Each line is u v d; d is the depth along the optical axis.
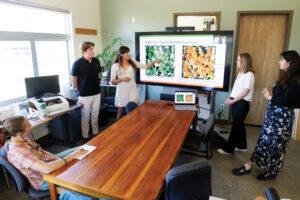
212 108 4.02
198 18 4.19
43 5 3.31
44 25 3.57
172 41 3.79
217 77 3.65
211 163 2.98
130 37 4.72
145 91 4.70
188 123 2.47
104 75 4.54
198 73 3.76
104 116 4.21
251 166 2.69
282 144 2.36
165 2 4.30
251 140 3.68
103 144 1.97
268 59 4.02
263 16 3.87
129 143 1.99
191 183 1.46
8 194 2.39
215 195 2.37
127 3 4.55
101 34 4.91
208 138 2.73
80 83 3.33
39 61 3.54
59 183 1.50
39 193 1.76
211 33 3.51
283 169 2.85
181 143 2.01
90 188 1.40
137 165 1.65
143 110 2.95
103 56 4.65
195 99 3.41
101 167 1.62
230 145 3.09
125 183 1.44
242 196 2.35
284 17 3.78
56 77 3.29
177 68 3.88
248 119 4.37
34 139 3.45
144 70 4.13
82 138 3.73
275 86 2.26
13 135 1.65
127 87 3.54
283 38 3.87
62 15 3.90
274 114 2.31
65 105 2.98
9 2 2.83
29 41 3.31
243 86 2.82
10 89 3.16
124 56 3.37
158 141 2.03
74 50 4.10
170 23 4.36
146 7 4.45
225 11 3.96
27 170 1.72
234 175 2.71
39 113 2.67
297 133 3.63
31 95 3.00
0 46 2.94
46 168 1.55
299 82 2.07
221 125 4.38
